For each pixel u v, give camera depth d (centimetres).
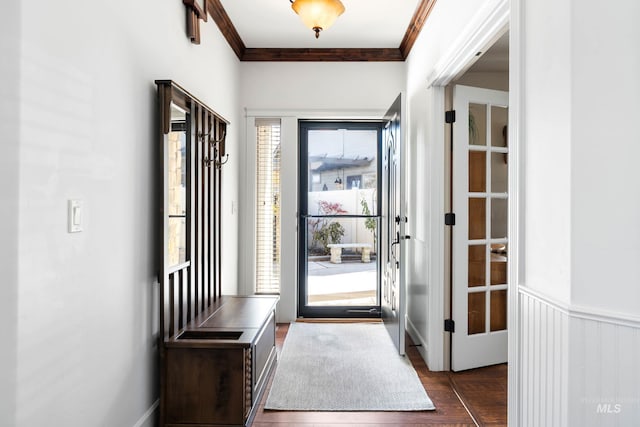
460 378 291
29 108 127
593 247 129
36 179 130
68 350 146
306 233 441
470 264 309
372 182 439
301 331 391
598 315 126
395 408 246
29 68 126
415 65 362
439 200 303
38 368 132
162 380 211
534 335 154
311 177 439
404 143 323
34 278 129
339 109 418
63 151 142
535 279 156
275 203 431
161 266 208
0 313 117
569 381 132
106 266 170
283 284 423
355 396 261
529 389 158
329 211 441
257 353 242
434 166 302
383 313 411
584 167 130
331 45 404
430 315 304
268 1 316
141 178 201
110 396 174
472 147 306
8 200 119
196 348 211
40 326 132
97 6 162
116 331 178
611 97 126
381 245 423
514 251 169
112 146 174
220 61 342
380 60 417
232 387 211
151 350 212
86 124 155
